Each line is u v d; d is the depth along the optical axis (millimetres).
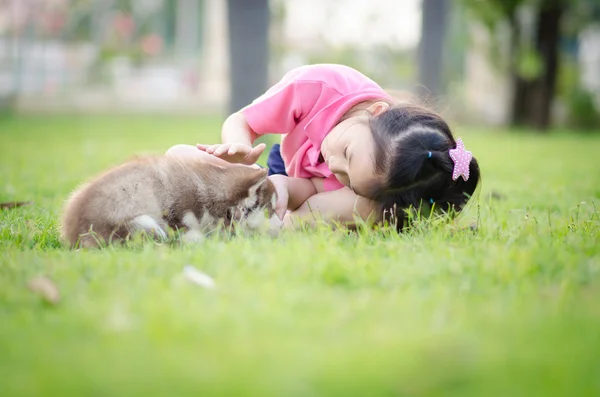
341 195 5711
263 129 6074
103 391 2627
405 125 5309
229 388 2639
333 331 3188
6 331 3230
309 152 5855
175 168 5383
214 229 5406
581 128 30891
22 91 31609
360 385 2691
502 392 2656
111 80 34812
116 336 3137
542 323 3293
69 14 36938
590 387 2664
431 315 3387
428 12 21219
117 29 38812
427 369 2807
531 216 6074
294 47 34469
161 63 38688
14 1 33719
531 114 29484
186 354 2928
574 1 27891
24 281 3941
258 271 4117
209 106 35531
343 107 5707
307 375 2748
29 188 8758
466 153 5375
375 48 31438
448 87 33000
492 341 3086
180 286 3791
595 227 5527
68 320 3348
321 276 4070
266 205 5496
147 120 27969
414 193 5367
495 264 4207
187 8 45625
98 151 14797
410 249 4672
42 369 2801
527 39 29562
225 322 3273
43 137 18828
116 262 4328
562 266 4258
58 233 5711
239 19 15484
